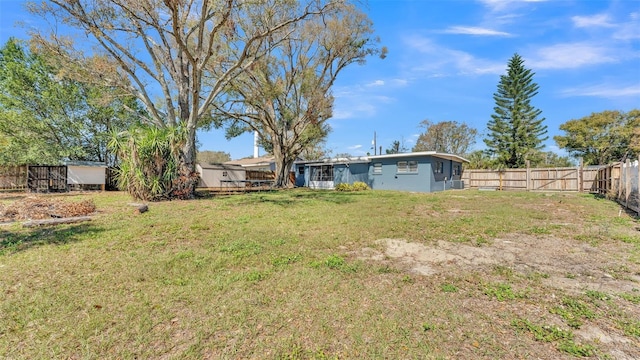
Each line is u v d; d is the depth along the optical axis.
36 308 2.77
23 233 5.65
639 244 4.87
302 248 4.82
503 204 10.19
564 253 4.51
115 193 15.40
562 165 32.19
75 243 4.99
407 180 18.84
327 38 18.58
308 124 19.50
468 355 2.14
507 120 31.11
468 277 3.57
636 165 7.83
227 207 9.34
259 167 30.27
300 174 24.94
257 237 5.51
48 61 12.78
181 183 11.52
